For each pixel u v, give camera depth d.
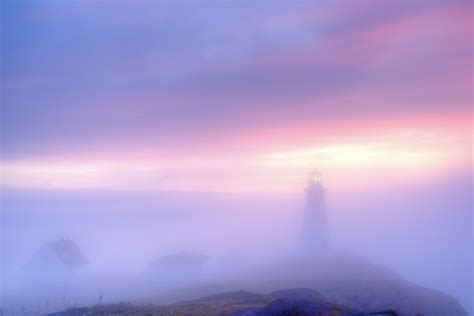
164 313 30.97
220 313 30.31
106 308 33.81
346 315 29.25
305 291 37.38
